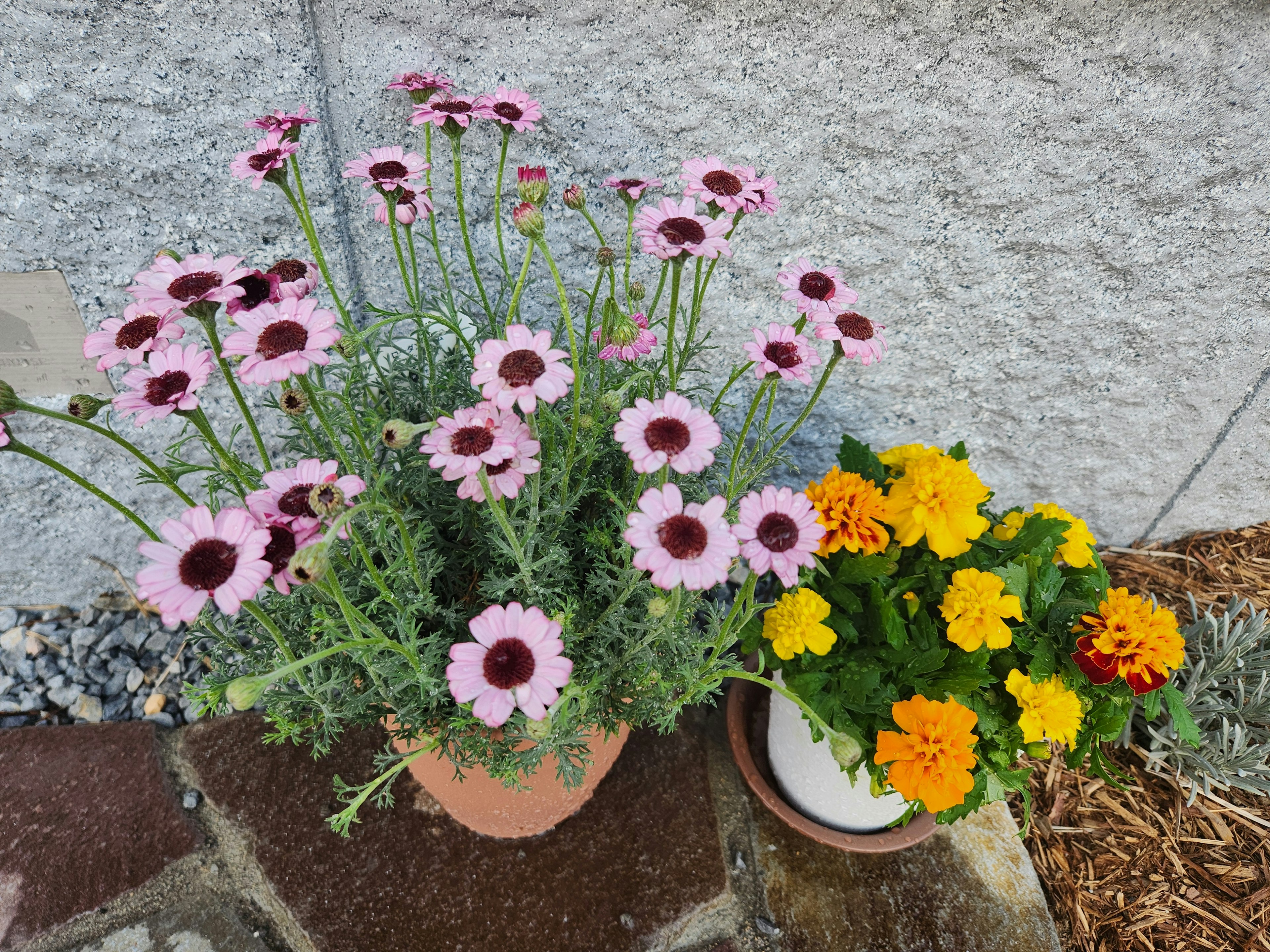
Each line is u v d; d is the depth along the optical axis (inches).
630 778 79.7
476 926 68.9
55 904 68.2
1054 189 74.7
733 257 78.2
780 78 68.0
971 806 62.1
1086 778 84.4
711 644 56.8
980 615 58.9
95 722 84.6
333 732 59.2
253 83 63.0
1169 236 78.0
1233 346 86.5
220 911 69.3
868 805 69.4
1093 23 65.4
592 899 71.0
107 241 69.4
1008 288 81.6
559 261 77.8
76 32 59.0
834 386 87.8
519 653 40.1
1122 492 101.2
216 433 83.2
